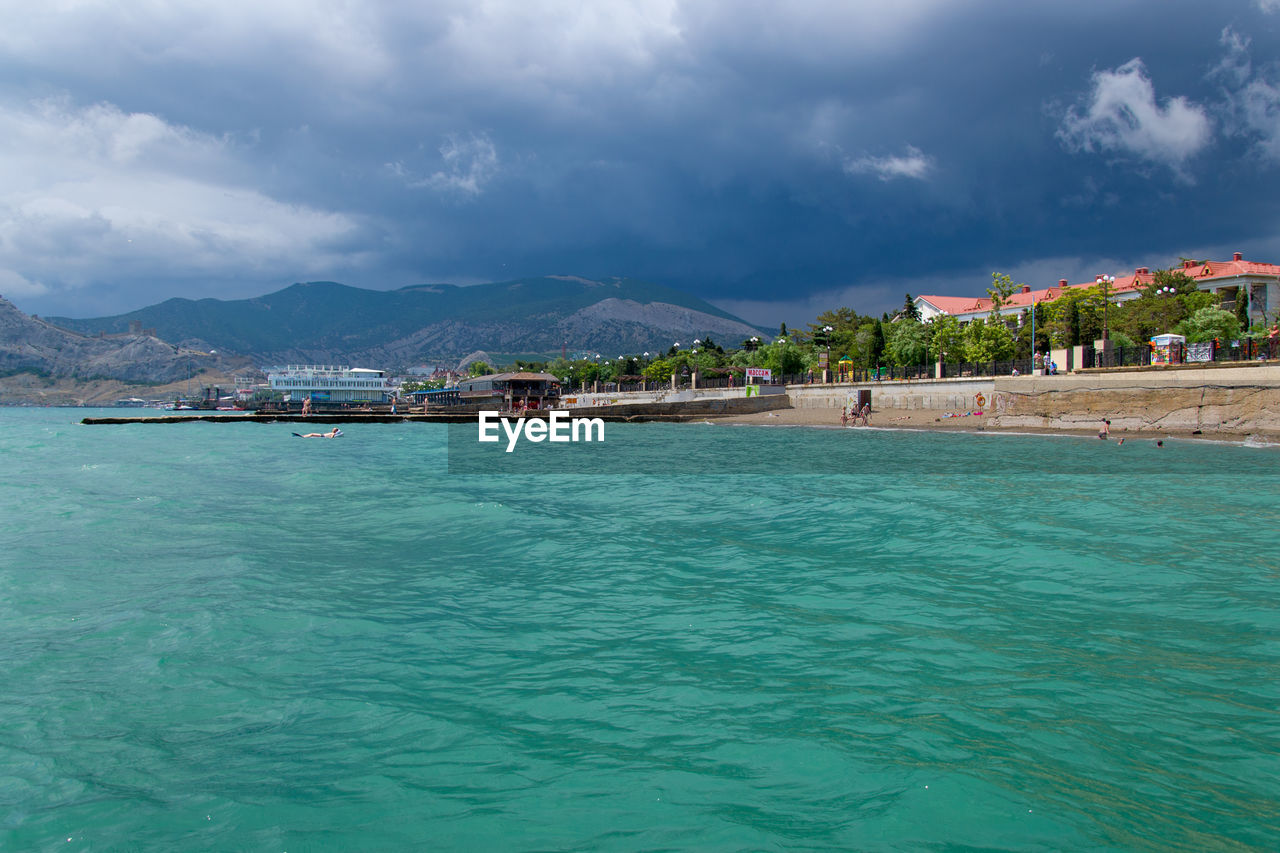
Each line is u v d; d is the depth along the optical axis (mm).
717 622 10258
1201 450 35844
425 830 5465
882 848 5180
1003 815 5559
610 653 9094
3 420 135625
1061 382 48312
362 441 57562
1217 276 75000
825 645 9281
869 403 66375
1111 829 5379
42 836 5402
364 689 8039
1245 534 15805
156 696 7844
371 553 14641
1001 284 71312
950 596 11398
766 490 23938
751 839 5301
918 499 21188
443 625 10195
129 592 11711
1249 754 6457
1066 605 10844
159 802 5855
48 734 6992
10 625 10078
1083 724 7043
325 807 5777
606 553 14648
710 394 86750
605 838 5344
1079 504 20016
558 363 172875
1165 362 43906
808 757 6469
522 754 6598
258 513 19312
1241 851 5117
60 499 21859
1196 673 8273
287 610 10812
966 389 56781
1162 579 12211
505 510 19797
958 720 7160
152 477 28422
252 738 6922
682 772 6250
